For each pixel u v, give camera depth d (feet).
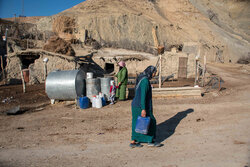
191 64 74.33
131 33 194.29
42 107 30.45
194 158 12.13
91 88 31.73
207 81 50.98
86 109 27.68
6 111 28.19
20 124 21.77
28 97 37.86
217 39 234.58
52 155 13.47
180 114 23.44
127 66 81.76
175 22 259.39
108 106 29.01
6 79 59.88
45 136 17.51
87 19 191.72
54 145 15.35
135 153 13.33
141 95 13.25
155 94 33.53
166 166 11.29
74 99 31.91
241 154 12.23
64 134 17.90
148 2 287.48
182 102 30.14
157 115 23.58
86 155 13.32
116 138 16.51
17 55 67.26
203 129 17.75
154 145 14.15
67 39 146.00
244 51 217.56
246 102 28.43
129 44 142.51
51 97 31.94
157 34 206.28
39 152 14.06
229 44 225.76
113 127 19.56
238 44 229.04
